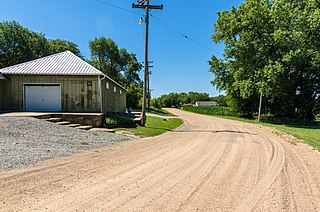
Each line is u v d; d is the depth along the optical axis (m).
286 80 25.69
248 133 14.20
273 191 4.23
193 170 5.50
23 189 3.95
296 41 24.48
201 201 3.70
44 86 15.15
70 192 3.89
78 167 5.43
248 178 4.98
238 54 27.83
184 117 32.91
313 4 25.03
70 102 15.10
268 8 26.86
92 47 51.84
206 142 10.02
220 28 29.23
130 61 57.00
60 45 44.09
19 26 36.59
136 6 16.12
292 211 3.44
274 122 27.56
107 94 17.56
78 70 15.22
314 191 4.30
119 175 4.93
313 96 28.33
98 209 3.30
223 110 46.22
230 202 3.70
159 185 4.40
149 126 16.08
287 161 6.74
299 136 13.45
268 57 26.25
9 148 6.72
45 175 4.74
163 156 6.95
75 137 9.43
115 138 10.21
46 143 7.84
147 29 16.14
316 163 6.64
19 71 14.98
